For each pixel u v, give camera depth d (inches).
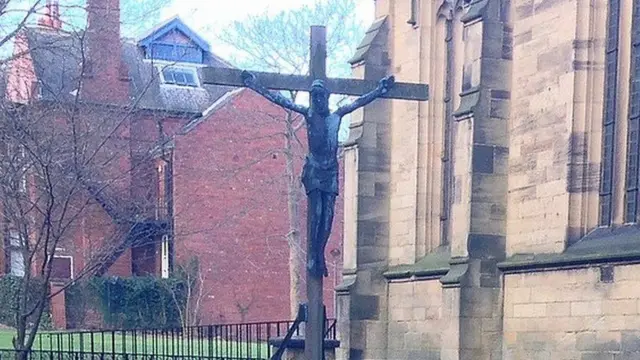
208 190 1900.8
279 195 1962.4
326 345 928.3
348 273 1047.6
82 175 921.5
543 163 797.9
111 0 1178.6
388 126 1053.8
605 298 714.2
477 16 843.4
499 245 841.5
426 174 1003.9
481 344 832.9
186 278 1845.5
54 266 1644.9
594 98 762.2
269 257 1946.4
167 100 2027.6
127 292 1800.0
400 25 1044.5
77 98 866.1
